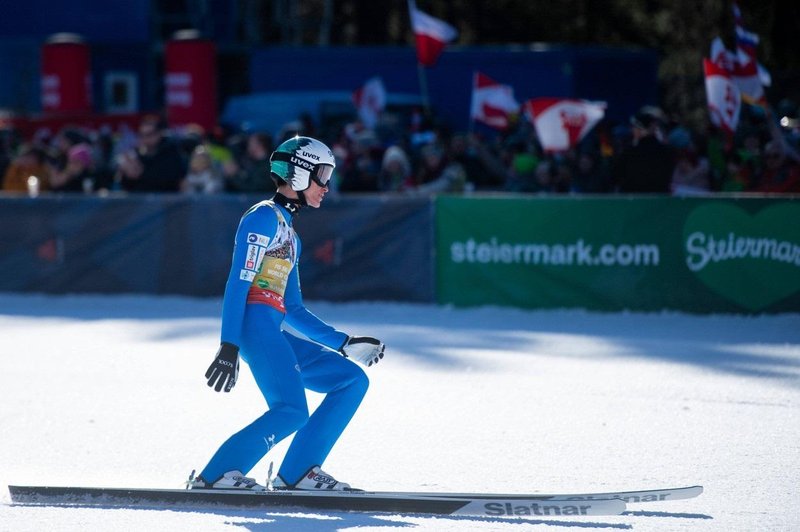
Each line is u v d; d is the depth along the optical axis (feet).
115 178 168.76
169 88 254.47
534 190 154.92
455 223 135.13
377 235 138.10
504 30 394.32
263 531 51.19
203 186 154.61
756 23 294.66
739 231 126.11
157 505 55.83
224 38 306.96
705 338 112.98
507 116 174.19
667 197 127.75
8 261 150.92
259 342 55.16
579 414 79.20
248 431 55.11
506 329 119.24
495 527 52.39
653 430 74.18
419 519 53.83
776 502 57.06
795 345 108.58
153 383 91.50
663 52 353.72
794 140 154.40
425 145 175.73
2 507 55.52
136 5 285.84
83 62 265.13
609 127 157.58
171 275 146.00
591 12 376.89
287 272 56.80
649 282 128.98
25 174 166.91
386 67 244.01
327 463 65.98
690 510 55.67
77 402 84.28
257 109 241.55
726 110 144.77
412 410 80.74
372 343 58.29
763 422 76.54
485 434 73.15
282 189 57.06
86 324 124.88
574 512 53.31
